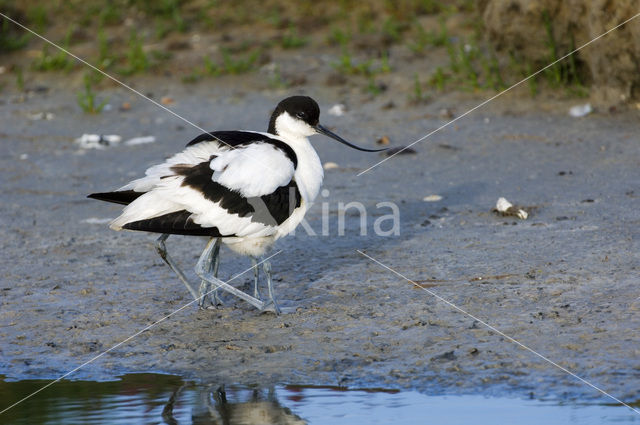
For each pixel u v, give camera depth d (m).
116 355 8.52
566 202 12.31
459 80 18.34
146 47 21.88
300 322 9.01
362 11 22.45
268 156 9.10
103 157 15.88
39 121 18.11
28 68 21.22
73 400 7.61
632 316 8.52
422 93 18.11
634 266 9.79
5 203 13.73
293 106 9.77
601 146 14.54
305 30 22.17
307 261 10.87
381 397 7.40
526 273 9.87
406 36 21.19
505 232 11.36
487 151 14.93
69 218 12.98
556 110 16.48
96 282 10.41
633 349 7.87
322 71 19.95
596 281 9.47
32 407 7.50
